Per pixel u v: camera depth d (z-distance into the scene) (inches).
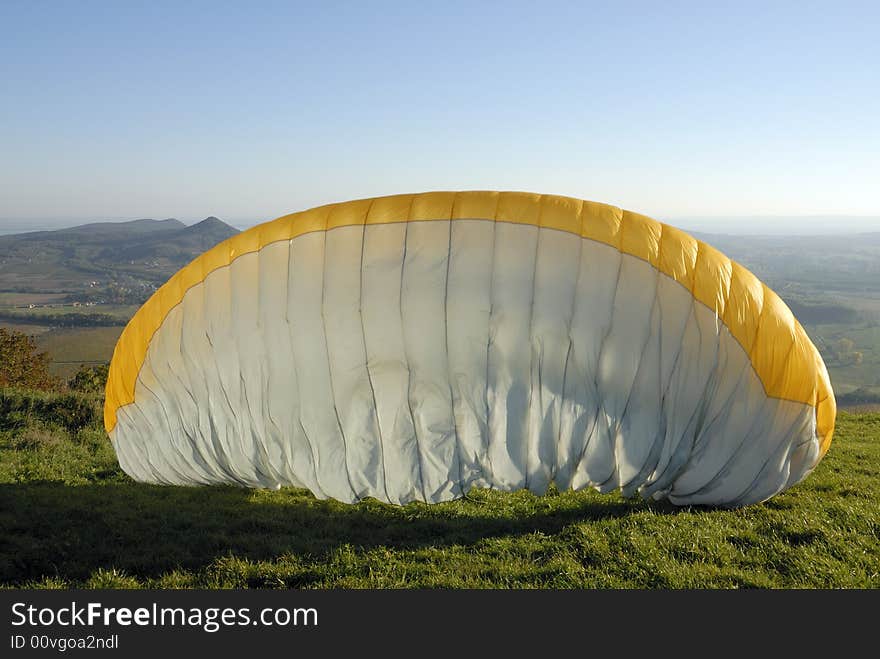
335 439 303.1
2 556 243.6
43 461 384.2
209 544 262.4
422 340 296.0
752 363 292.4
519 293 293.3
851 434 518.6
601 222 302.7
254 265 323.3
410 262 301.0
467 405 293.7
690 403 289.7
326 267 309.0
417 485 297.3
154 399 343.3
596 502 314.3
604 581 231.1
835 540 257.9
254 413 314.5
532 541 264.7
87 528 275.6
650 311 290.4
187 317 332.8
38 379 971.3
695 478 297.0
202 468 333.7
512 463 291.1
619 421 290.5
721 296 293.3
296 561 247.4
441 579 233.1
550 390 290.7
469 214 306.2
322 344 303.9
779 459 295.4
